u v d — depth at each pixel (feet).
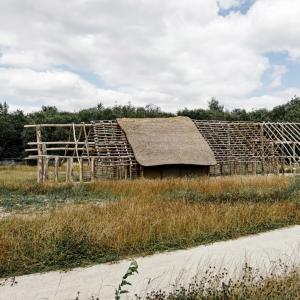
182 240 37.99
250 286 22.77
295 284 22.61
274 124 138.31
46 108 291.17
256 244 37.42
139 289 25.71
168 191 69.72
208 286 25.41
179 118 128.77
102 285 26.81
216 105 293.02
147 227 38.68
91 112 233.96
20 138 205.16
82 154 114.11
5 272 29.73
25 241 33.58
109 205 50.37
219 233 40.65
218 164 121.19
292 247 36.11
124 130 114.93
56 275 29.12
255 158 126.82
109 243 34.88
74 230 35.76
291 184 72.84
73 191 72.28
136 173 110.22
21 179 101.30
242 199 57.57
